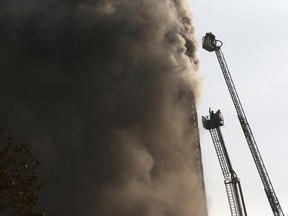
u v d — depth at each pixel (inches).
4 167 600.1
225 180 2263.8
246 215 2199.8
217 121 2308.1
